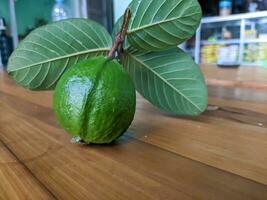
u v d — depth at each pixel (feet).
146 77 0.66
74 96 0.47
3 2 3.12
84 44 0.60
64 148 0.50
